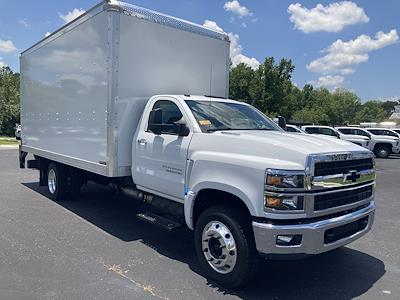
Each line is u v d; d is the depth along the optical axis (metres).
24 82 10.03
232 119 5.48
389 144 25.75
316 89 83.31
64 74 7.44
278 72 37.91
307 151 3.94
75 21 6.86
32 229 6.34
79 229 6.41
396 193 11.02
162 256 5.25
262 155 4.12
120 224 6.77
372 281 4.57
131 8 5.92
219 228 4.33
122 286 4.26
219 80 7.33
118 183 6.89
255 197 3.96
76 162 7.07
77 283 4.30
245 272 4.10
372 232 6.70
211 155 4.54
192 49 6.79
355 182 4.33
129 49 5.92
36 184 10.81
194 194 4.68
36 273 4.54
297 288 4.35
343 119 86.19
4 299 3.87
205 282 4.44
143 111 6.02
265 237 3.85
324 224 3.96
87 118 6.57
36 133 9.20
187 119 5.14
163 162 5.32
